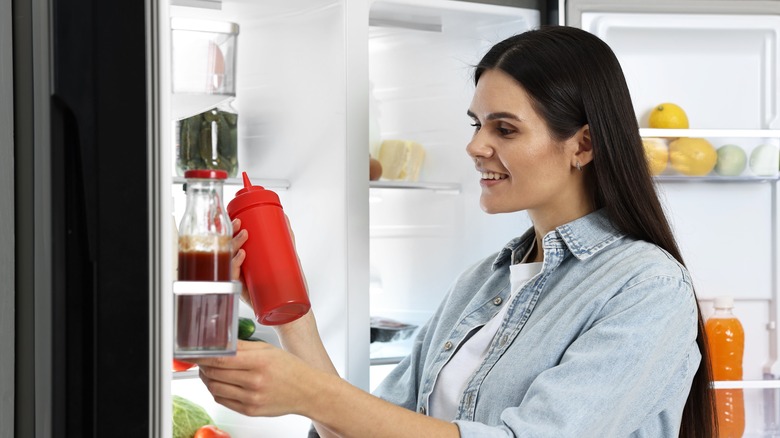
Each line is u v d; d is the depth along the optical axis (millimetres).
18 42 734
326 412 1063
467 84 2361
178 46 1206
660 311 1258
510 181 1400
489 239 2367
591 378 1214
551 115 1360
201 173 837
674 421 1335
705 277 2471
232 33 1246
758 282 2480
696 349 1355
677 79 2434
